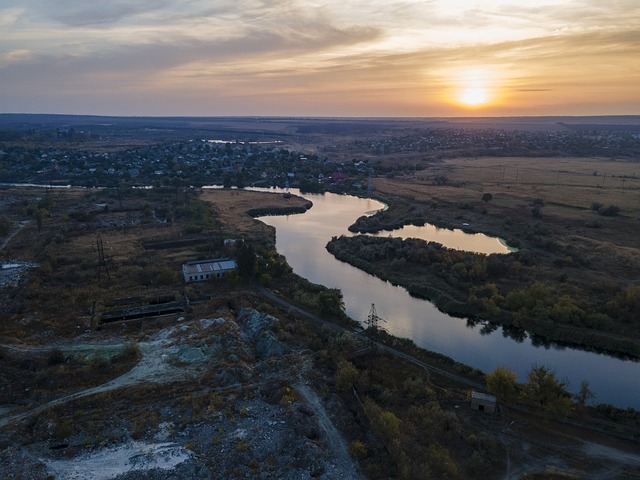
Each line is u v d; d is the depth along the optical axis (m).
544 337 116.56
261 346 101.75
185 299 127.75
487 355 108.81
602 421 80.50
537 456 71.38
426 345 112.81
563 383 88.69
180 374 89.94
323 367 94.44
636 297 122.31
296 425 75.12
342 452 70.94
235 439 71.81
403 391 88.94
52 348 100.12
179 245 184.50
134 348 97.00
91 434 73.25
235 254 158.38
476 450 72.19
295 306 129.00
